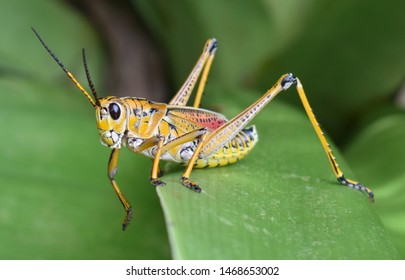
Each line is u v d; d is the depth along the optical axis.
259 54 0.45
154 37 0.51
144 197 0.41
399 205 0.40
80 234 0.40
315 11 0.44
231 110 0.42
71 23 0.50
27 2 0.48
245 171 0.38
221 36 0.45
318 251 0.34
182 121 0.40
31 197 0.41
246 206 0.35
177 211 0.34
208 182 0.37
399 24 0.43
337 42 0.44
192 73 0.41
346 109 0.47
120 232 0.40
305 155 0.40
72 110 0.45
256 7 0.44
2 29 0.48
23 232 0.40
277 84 0.39
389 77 0.45
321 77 0.46
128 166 0.43
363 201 0.37
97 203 0.41
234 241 0.33
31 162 0.42
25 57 0.49
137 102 0.39
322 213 0.36
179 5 0.45
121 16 0.51
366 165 0.43
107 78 0.51
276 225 0.35
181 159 0.39
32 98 0.45
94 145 0.43
